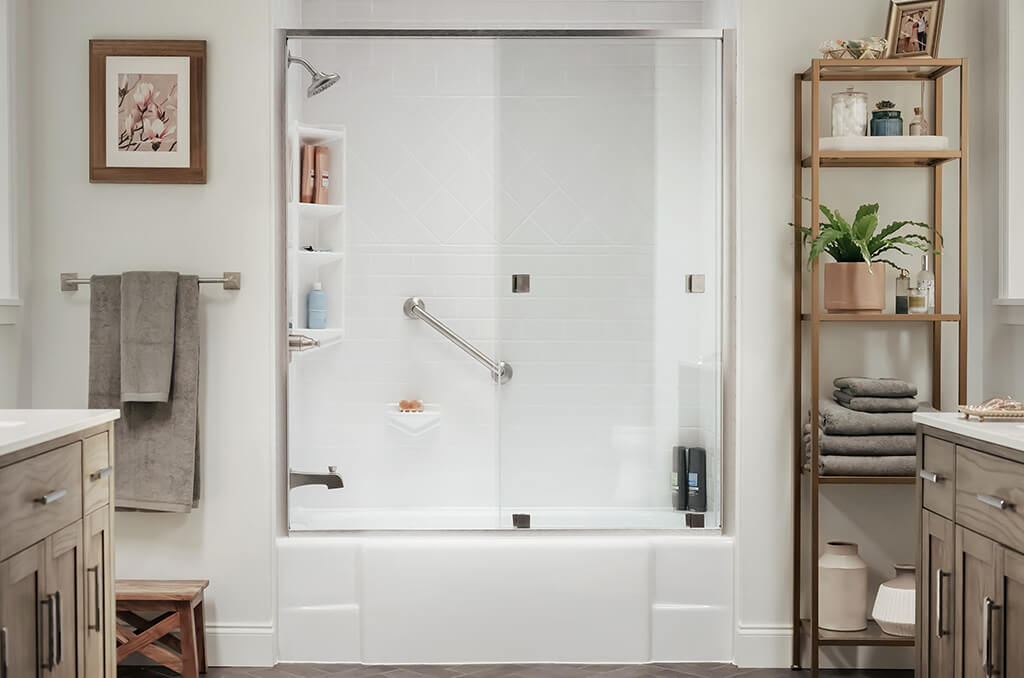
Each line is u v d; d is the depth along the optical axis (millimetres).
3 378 3043
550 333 3328
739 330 3215
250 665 3188
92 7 3170
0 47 3016
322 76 3260
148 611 3205
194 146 3156
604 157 3305
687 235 3301
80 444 2184
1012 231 3094
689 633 3246
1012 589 1950
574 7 3943
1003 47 3086
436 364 3359
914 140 3004
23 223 3137
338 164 3355
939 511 2301
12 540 1854
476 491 3338
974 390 3246
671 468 3312
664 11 3930
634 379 3316
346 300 3365
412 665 3205
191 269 3191
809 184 3236
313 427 3344
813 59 2982
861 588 3096
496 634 3213
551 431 3326
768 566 3213
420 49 3322
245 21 3170
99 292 3125
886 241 3018
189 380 3115
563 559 3221
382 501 3342
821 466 2996
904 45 3027
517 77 3314
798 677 3109
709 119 3289
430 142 3346
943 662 2270
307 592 3217
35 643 1954
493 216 3348
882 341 3252
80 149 3188
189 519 3199
